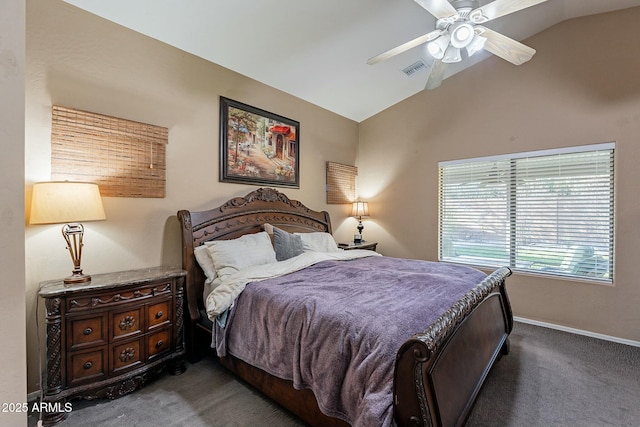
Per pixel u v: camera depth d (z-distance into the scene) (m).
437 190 4.12
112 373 1.93
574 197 3.17
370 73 3.65
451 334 1.47
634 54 2.83
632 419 1.76
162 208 2.62
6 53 0.72
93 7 2.18
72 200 1.87
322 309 1.64
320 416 1.57
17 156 0.74
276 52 2.99
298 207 3.83
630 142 2.84
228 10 2.35
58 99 2.06
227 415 1.81
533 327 3.26
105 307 1.91
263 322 1.89
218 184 3.05
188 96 2.80
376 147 4.76
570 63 3.13
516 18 3.07
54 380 1.74
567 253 3.22
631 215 2.84
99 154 2.23
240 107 3.23
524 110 3.41
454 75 3.94
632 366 2.39
